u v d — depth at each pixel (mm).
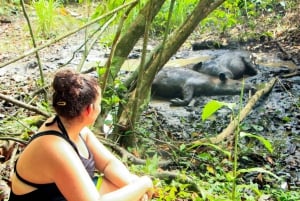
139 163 4336
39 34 10297
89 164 2572
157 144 5230
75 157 2355
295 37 9227
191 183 3781
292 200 3969
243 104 6484
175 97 6980
